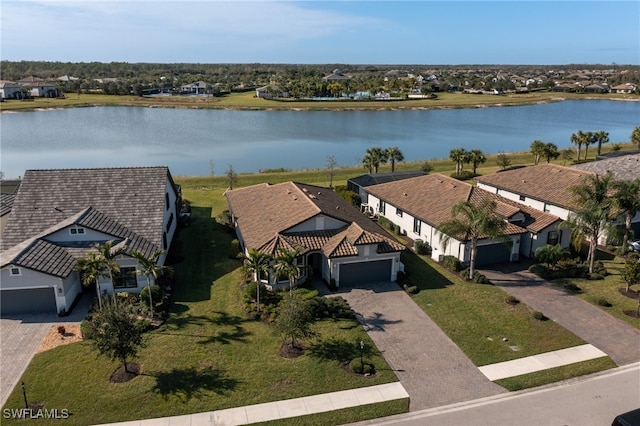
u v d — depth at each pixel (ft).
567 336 92.32
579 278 119.14
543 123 463.42
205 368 80.59
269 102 586.86
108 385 75.97
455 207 116.98
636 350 87.81
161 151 316.60
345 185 212.23
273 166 277.23
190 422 68.28
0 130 388.16
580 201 123.24
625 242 132.36
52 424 67.72
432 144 350.23
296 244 113.50
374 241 112.47
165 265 123.95
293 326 82.99
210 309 101.50
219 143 347.56
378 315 99.91
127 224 118.62
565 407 72.28
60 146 326.85
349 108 552.41
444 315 100.17
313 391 75.31
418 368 81.82
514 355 86.02
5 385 76.07
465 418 69.82
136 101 579.48
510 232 126.52
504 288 113.29
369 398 73.92
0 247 110.73
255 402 72.59
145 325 92.07
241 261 127.34
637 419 63.98
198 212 172.24
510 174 175.63
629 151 227.81
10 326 93.81
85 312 99.96
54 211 119.44
